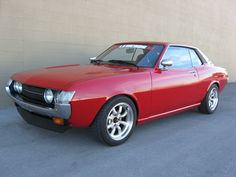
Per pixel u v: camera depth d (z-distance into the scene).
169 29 9.88
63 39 6.50
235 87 11.36
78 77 3.56
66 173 3.00
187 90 4.93
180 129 4.77
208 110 5.83
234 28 14.29
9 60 5.66
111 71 4.00
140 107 4.03
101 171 3.07
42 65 6.18
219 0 12.90
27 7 5.79
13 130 4.27
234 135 4.55
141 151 3.69
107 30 7.48
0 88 5.60
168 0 9.66
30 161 3.26
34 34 5.96
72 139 3.99
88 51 7.07
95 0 7.07
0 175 2.91
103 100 3.50
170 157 3.54
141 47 4.77
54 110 3.35
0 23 5.45
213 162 3.43
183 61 5.06
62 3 6.37
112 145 3.79
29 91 3.69
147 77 4.10
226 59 13.88
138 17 8.43
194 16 11.27
